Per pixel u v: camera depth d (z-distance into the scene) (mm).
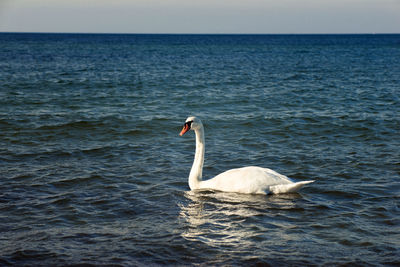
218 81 34625
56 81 32469
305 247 6961
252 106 22359
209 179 10109
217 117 19109
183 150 13789
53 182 10367
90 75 38031
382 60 65625
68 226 7812
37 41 158250
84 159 12523
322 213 8453
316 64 57094
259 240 7219
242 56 79188
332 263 6441
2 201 9023
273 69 48312
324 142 14844
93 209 8680
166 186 10227
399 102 23516
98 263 6441
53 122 17344
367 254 6719
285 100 24453
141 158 12742
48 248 6906
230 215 8344
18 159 12336
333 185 10289
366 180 10664
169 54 83688
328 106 22328
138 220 8125
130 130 16406
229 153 13453
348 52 96875
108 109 20812
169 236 7375
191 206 8852
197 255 6703
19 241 7156
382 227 7773
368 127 17031
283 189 9508
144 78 36344
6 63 49469
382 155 13008
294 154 13266
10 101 22375
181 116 19281
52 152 13180
